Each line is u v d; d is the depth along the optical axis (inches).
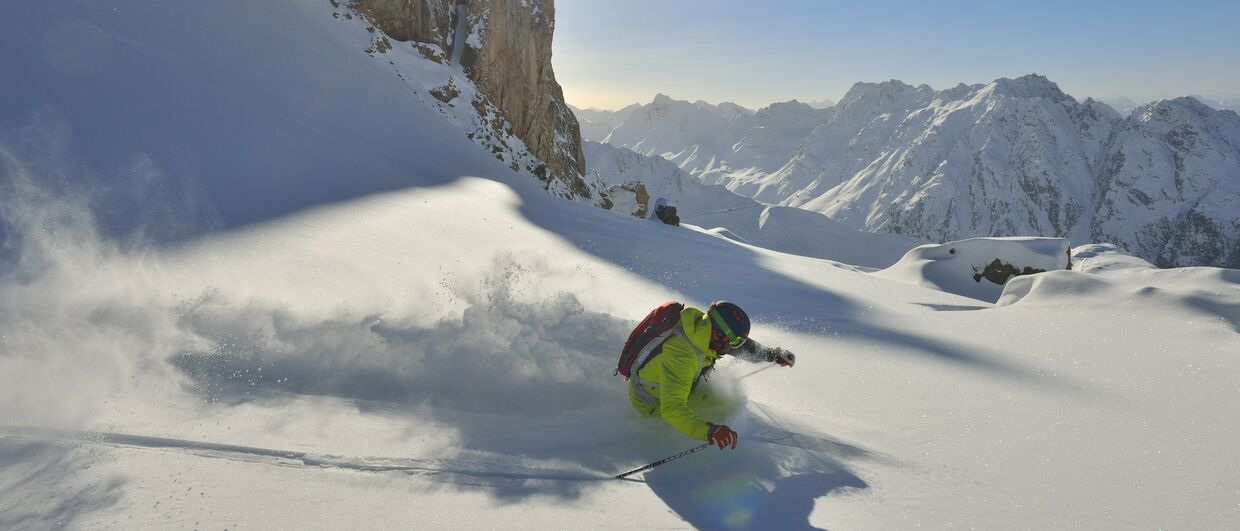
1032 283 283.3
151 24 501.7
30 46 351.6
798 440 115.0
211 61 495.8
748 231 3567.9
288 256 197.2
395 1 1031.6
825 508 91.7
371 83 717.9
